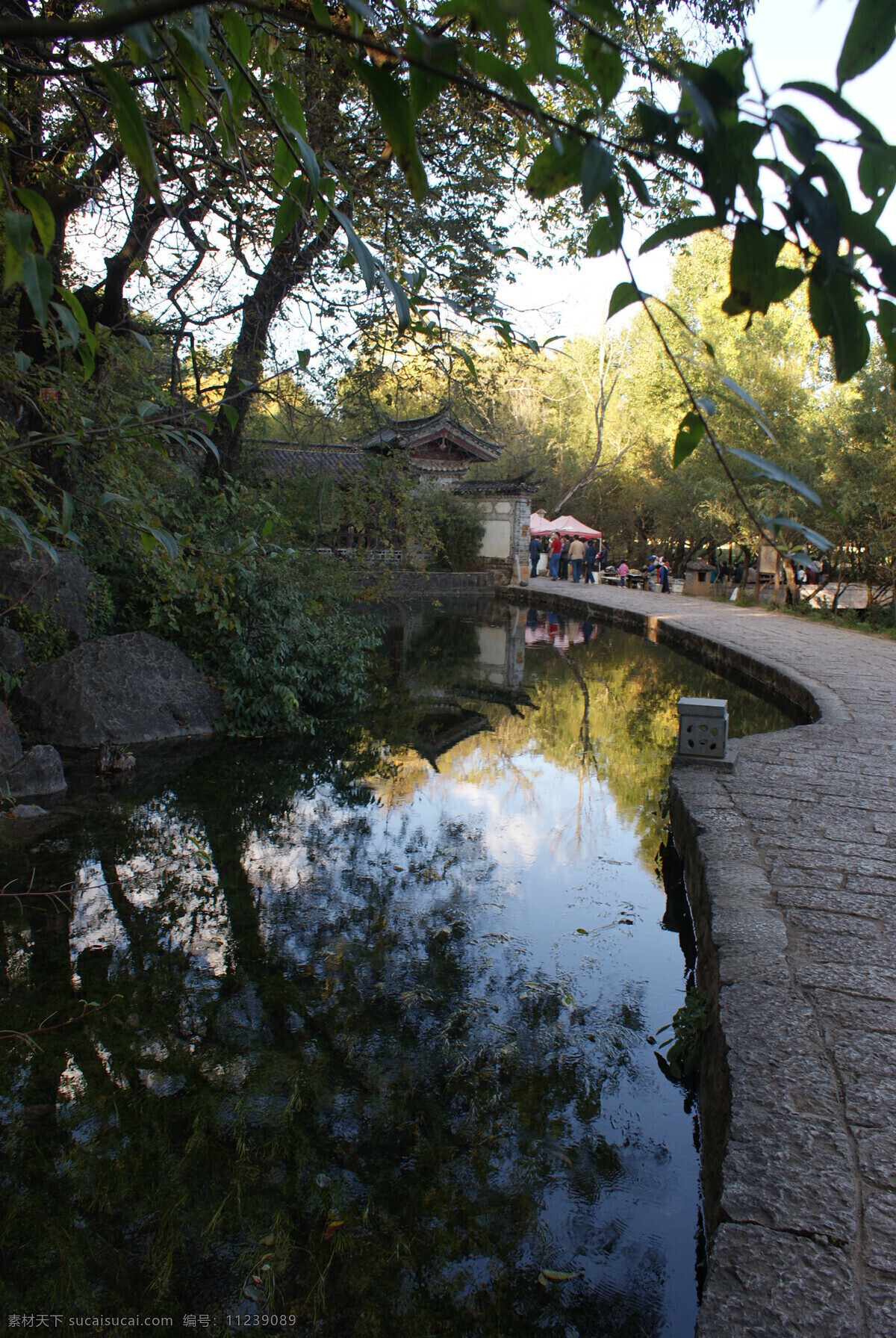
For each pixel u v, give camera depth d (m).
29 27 0.51
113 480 3.92
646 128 0.62
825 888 4.18
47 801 6.96
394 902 5.42
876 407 16.23
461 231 5.80
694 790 5.94
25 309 6.35
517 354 7.14
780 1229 2.09
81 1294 2.58
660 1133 3.34
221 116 1.34
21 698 8.42
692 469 20.80
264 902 5.35
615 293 0.68
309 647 10.38
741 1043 2.89
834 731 7.89
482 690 12.86
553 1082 3.65
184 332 6.52
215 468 9.55
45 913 5.07
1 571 8.71
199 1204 2.94
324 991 4.32
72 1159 3.12
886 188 0.58
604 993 4.37
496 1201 2.99
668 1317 2.55
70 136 4.81
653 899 5.50
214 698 9.55
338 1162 3.16
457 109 5.25
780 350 19.38
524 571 29.31
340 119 5.14
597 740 9.93
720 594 24.61
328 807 7.26
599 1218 2.92
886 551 16.30
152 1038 3.88
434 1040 3.93
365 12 0.63
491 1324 2.52
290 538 10.50
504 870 5.97
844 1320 1.83
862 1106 2.56
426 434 27.58
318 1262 2.72
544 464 36.72
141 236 6.31
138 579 9.65
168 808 6.97
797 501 16.48
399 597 25.05
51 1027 3.93
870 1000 3.16
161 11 0.52
